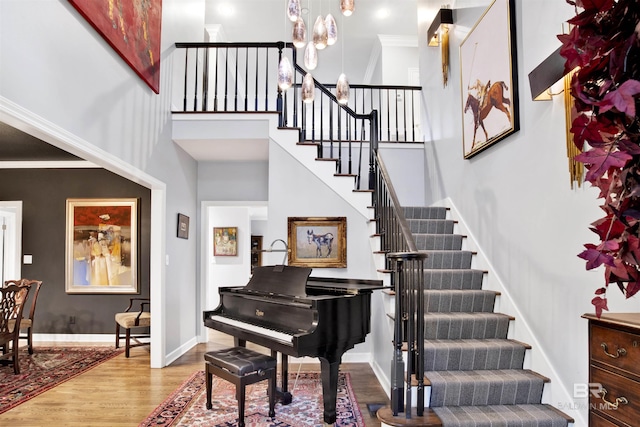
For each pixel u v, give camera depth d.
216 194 6.12
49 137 2.65
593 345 1.77
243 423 2.88
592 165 0.76
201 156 5.83
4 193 6.11
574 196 2.56
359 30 7.29
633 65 0.73
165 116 4.73
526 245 3.10
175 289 5.06
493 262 3.62
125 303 5.98
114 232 6.04
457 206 4.48
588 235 2.43
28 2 2.43
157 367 4.49
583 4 0.76
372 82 8.35
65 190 6.10
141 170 4.06
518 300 3.18
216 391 3.69
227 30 7.34
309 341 2.69
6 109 2.24
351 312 2.96
